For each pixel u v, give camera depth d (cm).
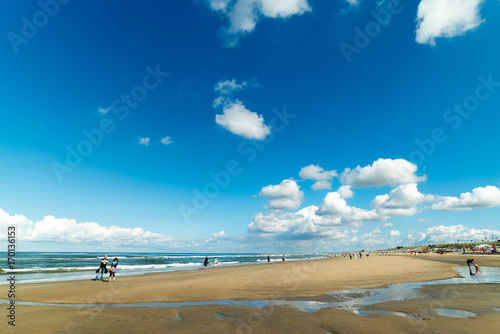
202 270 3412
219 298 1330
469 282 1850
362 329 801
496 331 762
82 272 3247
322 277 2159
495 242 11781
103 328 826
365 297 1333
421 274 2386
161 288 1652
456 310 1029
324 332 782
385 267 3169
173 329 817
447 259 5512
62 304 1207
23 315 995
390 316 950
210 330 805
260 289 1596
